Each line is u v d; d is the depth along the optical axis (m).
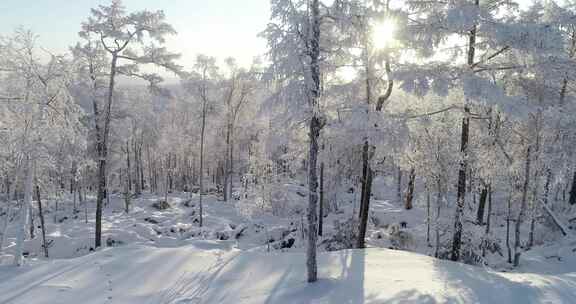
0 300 10.13
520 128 18.50
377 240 22.88
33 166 14.52
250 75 10.54
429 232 24.27
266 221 30.23
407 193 31.48
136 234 24.53
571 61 12.72
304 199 35.06
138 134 45.84
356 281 11.09
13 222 27.58
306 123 10.91
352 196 35.81
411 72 13.10
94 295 10.57
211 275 12.06
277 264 13.10
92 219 31.14
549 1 17.48
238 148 44.47
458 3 13.09
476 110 15.70
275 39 9.68
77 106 16.03
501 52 13.88
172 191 52.47
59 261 13.55
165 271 12.38
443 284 10.71
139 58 19.09
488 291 9.97
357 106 13.08
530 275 12.40
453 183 19.81
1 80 14.58
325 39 11.03
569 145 17.52
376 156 15.85
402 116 14.45
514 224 26.64
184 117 51.72
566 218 24.17
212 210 35.69
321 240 23.69
